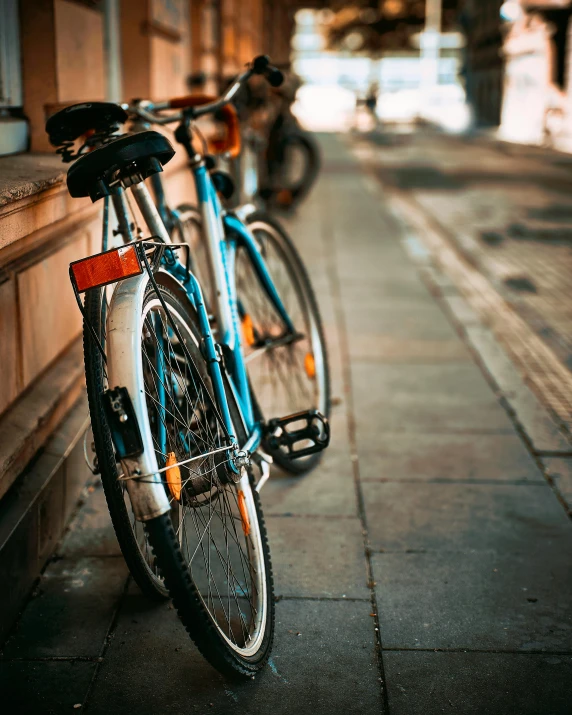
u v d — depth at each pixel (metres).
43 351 2.89
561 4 23.03
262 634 2.17
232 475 2.20
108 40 4.79
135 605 2.44
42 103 3.33
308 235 8.50
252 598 2.23
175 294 2.28
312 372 3.52
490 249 8.12
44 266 2.88
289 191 9.45
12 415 2.58
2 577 2.25
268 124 9.70
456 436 3.65
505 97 30.64
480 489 3.18
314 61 56.47
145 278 1.97
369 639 2.30
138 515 1.77
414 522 2.93
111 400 1.77
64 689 2.09
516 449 3.53
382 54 53.62
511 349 4.97
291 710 2.03
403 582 2.57
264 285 3.27
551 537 2.84
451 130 32.41
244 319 3.13
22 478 2.58
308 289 3.60
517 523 2.93
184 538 2.15
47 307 2.92
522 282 6.77
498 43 31.78
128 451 1.77
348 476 3.28
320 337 3.57
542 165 16.91
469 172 15.51
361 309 5.72
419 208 10.85
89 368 2.02
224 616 2.30
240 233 3.09
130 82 5.16
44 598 2.46
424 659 2.22
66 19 3.42
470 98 38.84
